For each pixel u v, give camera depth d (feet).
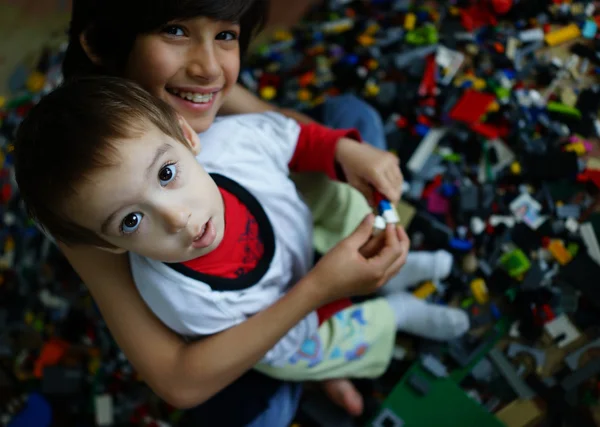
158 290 2.42
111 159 1.94
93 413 3.78
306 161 3.04
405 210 3.92
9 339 4.06
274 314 2.50
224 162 2.66
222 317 2.51
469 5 4.64
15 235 4.33
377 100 4.37
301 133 3.01
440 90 4.33
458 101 4.20
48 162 1.98
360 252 2.74
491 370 3.50
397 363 3.65
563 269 3.62
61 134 1.98
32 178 2.04
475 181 4.01
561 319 3.50
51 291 4.11
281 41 4.92
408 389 3.47
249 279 2.61
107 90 2.10
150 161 2.01
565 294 3.57
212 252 2.46
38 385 3.90
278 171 2.90
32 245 4.26
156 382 2.53
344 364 3.27
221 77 2.49
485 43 4.43
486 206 3.89
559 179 3.86
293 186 2.97
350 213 3.36
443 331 3.54
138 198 2.01
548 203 3.82
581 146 3.93
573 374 3.35
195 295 2.42
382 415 3.41
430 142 4.14
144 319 2.53
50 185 2.00
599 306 3.47
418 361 3.54
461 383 3.51
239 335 2.48
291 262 2.92
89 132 1.96
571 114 4.04
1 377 3.94
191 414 3.65
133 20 2.24
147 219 2.09
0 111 4.83
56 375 3.84
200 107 2.56
